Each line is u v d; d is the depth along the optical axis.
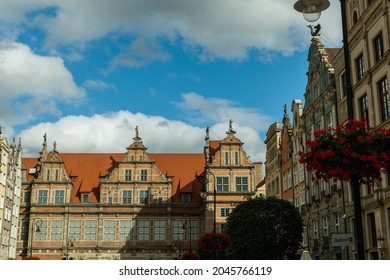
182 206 76.25
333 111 38.31
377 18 29.84
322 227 41.66
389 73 28.12
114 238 75.12
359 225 14.29
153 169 77.62
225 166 74.94
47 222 75.62
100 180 77.06
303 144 47.22
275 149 60.88
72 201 77.44
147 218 75.94
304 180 46.97
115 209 76.12
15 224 71.50
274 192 61.25
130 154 78.00
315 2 15.26
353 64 33.78
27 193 78.00
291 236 42.44
